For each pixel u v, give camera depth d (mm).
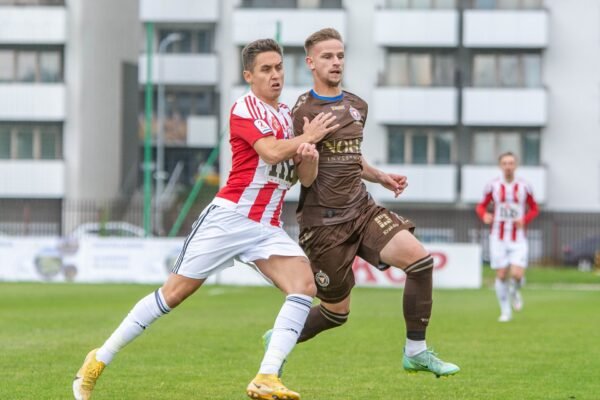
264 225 20781
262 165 20578
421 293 22109
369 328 40000
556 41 126375
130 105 142875
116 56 138625
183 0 129125
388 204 126938
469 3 126375
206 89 134500
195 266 20781
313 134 20188
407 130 127750
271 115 20828
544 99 124938
